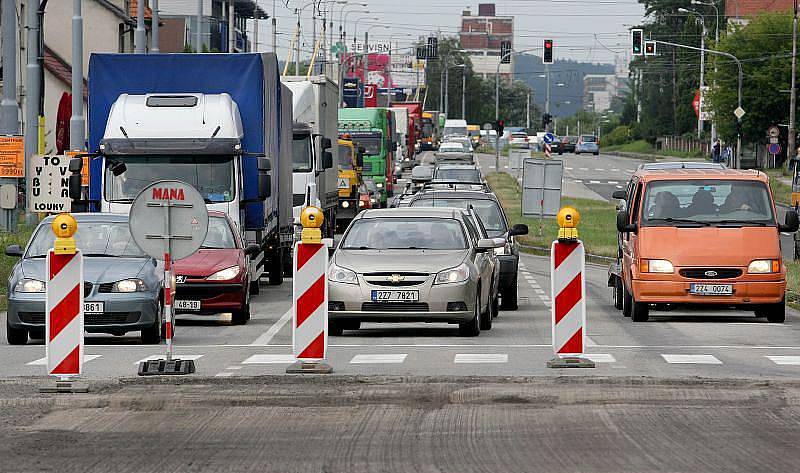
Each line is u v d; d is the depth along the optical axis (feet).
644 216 187.62
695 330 173.58
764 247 182.70
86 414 104.78
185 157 221.05
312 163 313.94
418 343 156.15
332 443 91.81
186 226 122.72
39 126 292.20
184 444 91.56
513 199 562.66
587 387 113.91
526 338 163.02
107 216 170.91
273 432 96.37
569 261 126.72
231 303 183.11
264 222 231.71
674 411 105.50
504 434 95.30
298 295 122.11
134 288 154.81
